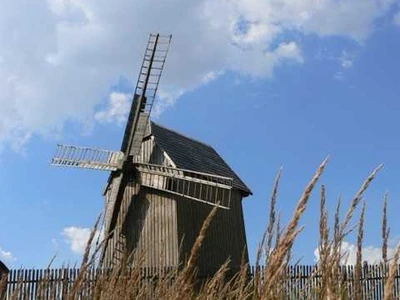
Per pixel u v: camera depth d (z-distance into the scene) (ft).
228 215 98.89
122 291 10.82
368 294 7.14
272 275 5.73
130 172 92.68
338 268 6.57
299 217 5.63
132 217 91.45
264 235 6.60
